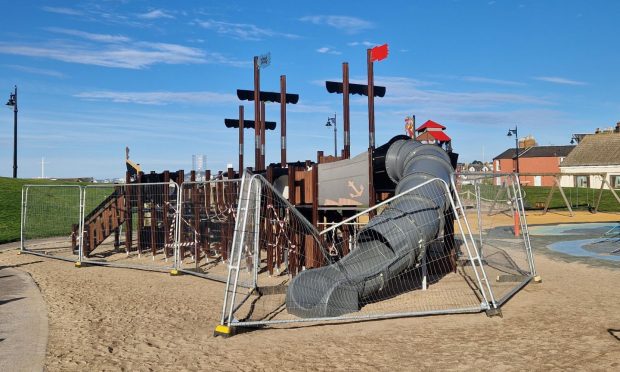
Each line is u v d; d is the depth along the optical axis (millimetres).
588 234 22344
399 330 7613
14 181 37844
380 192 13578
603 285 10875
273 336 7504
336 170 13273
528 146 82500
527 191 48031
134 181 19953
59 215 28156
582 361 5973
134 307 9570
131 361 6477
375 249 9883
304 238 13031
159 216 17547
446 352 6480
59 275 13617
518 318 8094
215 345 7109
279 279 12391
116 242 19109
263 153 20172
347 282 8898
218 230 15820
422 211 10055
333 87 16375
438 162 11602
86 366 6285
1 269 14836
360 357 6398
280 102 19781
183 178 16094
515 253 16281
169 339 7438
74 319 8664
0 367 6203
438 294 10109
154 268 14195
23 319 8656
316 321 8289
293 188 13562
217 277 12438
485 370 5801
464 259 13859
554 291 10273
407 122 26969
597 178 58406
